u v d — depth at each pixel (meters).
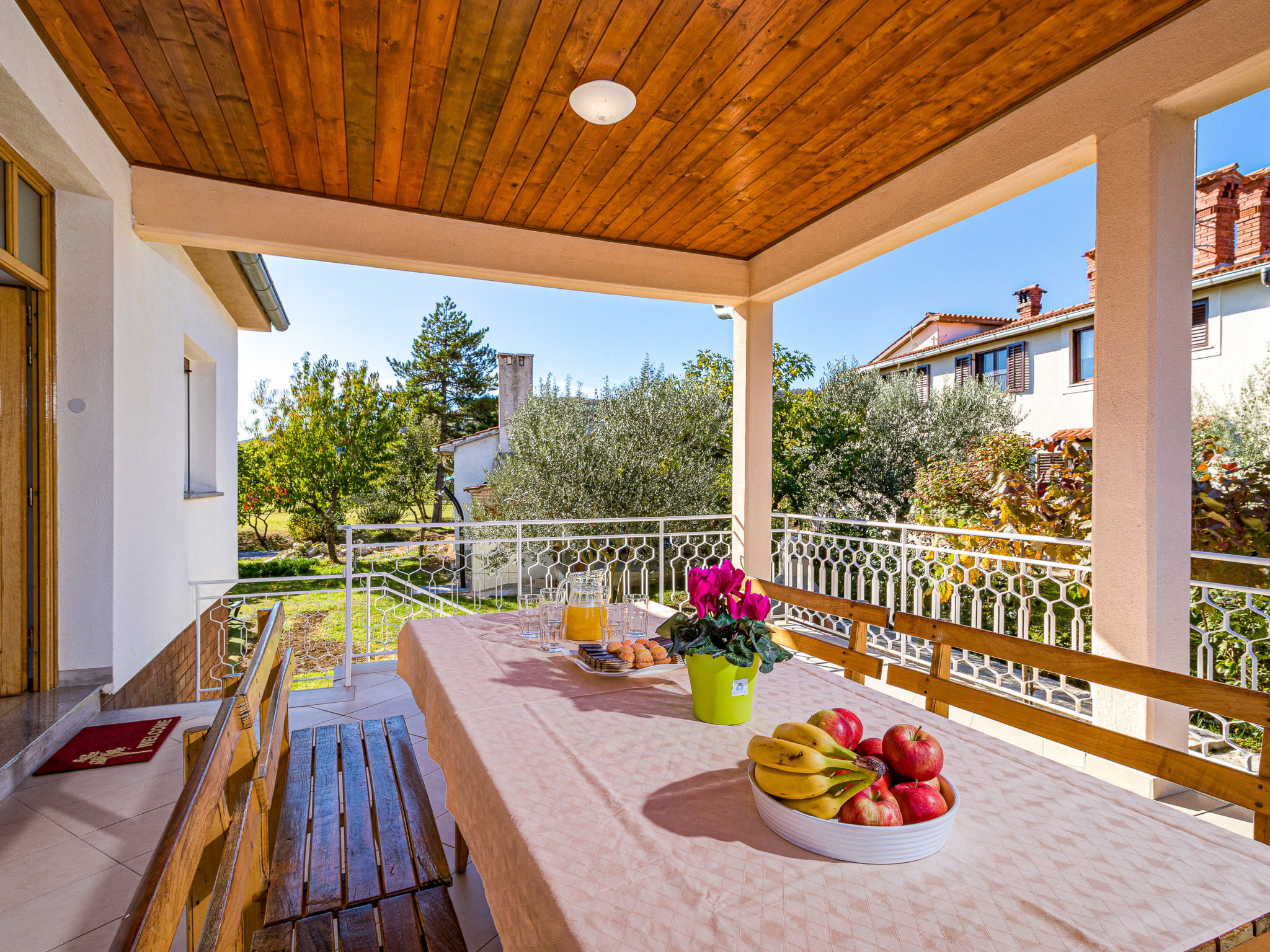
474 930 1.66
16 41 2.09
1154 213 2.15
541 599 1.84
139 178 3.18
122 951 0.47
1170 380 2.17
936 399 8.80
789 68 2.39
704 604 1.27
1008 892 0.75
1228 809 2.18
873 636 4.34
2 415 2.85
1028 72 2.40
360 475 14.80
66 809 2.21
